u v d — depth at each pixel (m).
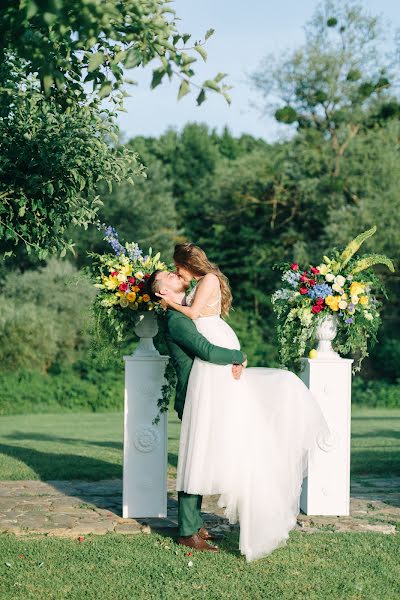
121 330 5.86
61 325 24.14
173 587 4.26
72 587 4.21
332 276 5.93
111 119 5.75
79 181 5.64
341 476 6.02
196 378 5.05
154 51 3.58
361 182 25.33
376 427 13.60
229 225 30.36
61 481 7.64
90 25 3.38
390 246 23.91
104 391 21.89
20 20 3.29
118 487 7.26
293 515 5.04
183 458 5.07
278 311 6.10
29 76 5.48
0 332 22.83
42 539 5.20
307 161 26.62
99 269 5.96
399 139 26.73
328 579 4.42
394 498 6.79
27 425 15.33
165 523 5.69
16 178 5.65
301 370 6.20
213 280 5.14
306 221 28.08
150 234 30.17
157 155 42.62
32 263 28.12
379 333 26.95
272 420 5.07
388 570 4.61
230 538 5.34
